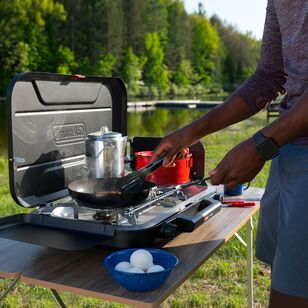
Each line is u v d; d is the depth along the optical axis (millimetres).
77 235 1182
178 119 23906
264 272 2867
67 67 43031
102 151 1583
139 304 985
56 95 1573
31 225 1260
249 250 2084
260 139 993
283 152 1079
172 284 1059
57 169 1607
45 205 1483
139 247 1200
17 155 1416
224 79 62562
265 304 2506
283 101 1143
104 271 1134
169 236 1218
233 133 12906
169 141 1347
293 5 1018
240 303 2494
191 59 55812
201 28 57281
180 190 1510
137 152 1838
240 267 2910
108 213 1271
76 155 1719
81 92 1711
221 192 1940
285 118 974
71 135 1682
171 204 1400
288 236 1023
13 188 1410
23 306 2465
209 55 58000
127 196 1267
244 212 1626
